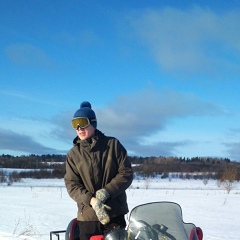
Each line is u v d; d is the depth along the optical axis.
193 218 14.95
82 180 4.22
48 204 21.56
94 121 4.21
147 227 3.61
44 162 95.69
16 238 9.97
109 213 4.07
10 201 23.78
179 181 73.50
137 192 33.28
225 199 23.73
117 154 4.17
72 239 4.36
